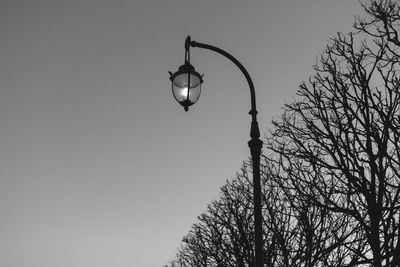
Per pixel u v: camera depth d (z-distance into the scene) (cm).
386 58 1172
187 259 3366
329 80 1247
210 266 2972
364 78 1140
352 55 1222
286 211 1886
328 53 1276
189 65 786
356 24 1238
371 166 1047
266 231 2002
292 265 1641
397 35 1126
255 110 811
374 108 1096
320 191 1185
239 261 2488
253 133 786
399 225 1005
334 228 1448
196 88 779
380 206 1026
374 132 1082
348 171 1094
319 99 1244
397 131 1053
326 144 1191
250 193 2595
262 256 696
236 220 2572
